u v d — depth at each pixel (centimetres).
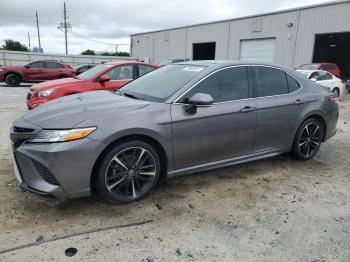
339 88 1398
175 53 3297
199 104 333
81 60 3844
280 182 401
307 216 317
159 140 328
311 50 2059
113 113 313
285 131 433
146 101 350
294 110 434
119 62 782
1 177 387
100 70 755
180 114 340
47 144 285
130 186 331
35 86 723
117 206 325
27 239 264
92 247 257
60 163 282
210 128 360
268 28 2306
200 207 329
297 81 454
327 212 327
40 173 294
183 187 377
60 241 263
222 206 333
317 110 458
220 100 373
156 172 341
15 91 1486
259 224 300
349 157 512
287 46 2197
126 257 246
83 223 292
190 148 352
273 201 348
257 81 410
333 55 3048
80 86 706
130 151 321
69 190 292
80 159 288
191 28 3036
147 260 244
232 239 274
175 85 368
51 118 306
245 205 337
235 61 405
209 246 264
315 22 2008
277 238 278
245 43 2530
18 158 301
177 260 245
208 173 423
